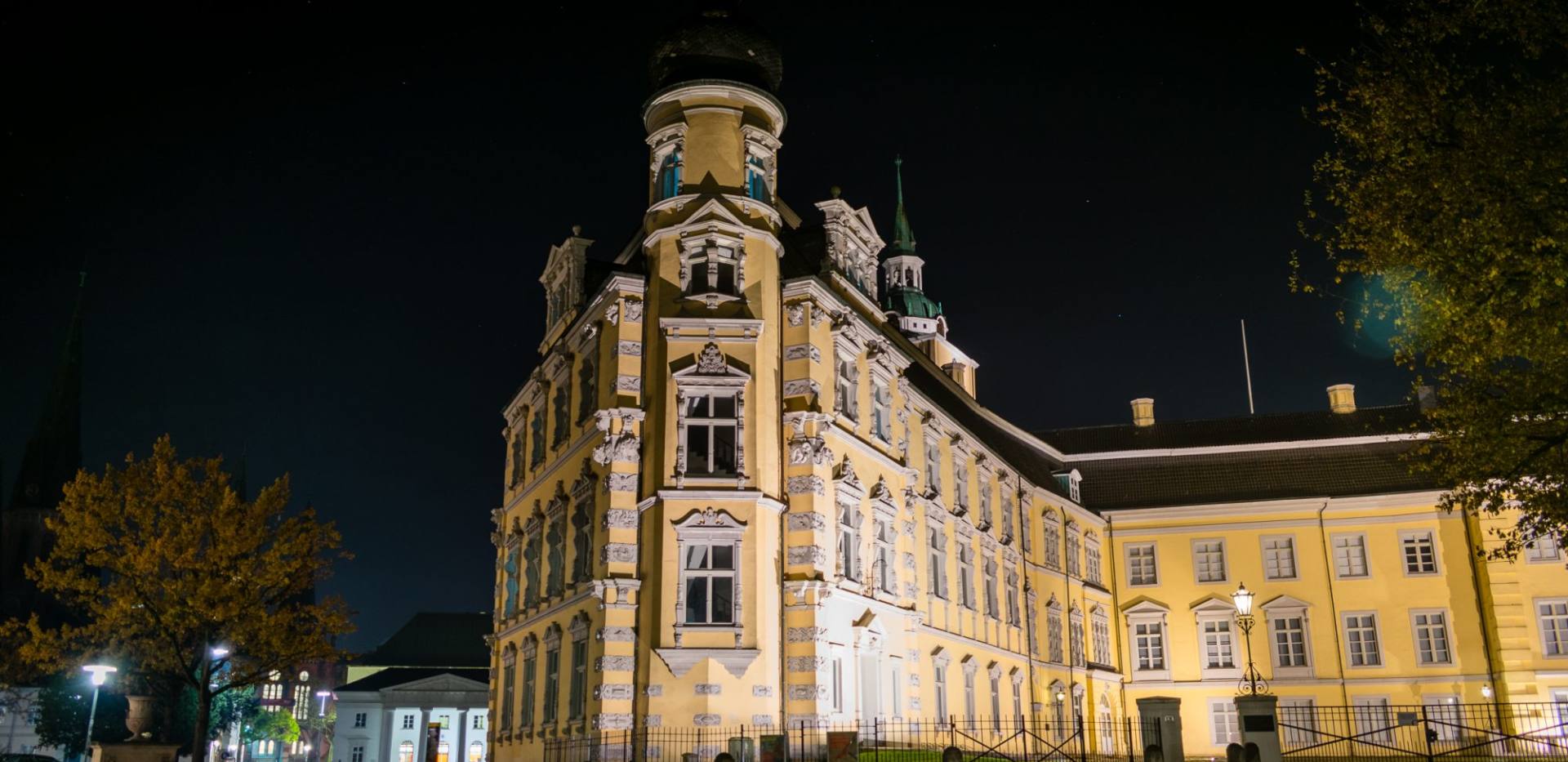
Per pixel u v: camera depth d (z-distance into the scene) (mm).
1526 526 24453
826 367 33562
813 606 30062
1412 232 22625
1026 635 47094
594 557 31891
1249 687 54719
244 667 45438
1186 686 55969
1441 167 22016
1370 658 53750
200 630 42656
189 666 43688
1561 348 21344
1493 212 20688
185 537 42281
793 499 31312
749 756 26031
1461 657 52281
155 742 31781
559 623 34688
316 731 165375
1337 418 62219
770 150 34562
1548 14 21094
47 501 122312
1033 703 46500
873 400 36938
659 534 29891
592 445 33438
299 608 45375
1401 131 22656
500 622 43750
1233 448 60625
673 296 32156
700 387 31250
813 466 31391
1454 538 53875
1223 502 57938
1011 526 48281
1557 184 20203
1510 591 52031
